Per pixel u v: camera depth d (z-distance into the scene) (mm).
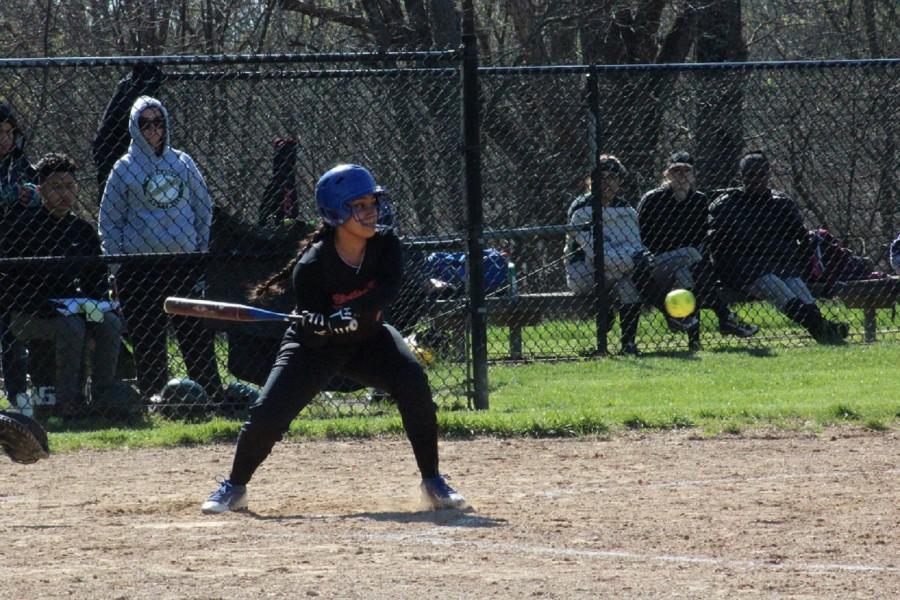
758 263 42750
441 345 37000
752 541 18062
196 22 66125
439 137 36625
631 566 16547
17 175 31688
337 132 36375
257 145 36562
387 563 16734
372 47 62719
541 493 22359
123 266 31766
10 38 61688
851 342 43688
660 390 34844
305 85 36094
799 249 43219
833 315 47062
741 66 38094
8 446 20469
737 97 46625
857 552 17344
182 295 31922
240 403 32031
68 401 31484
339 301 20031
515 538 18375
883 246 46219
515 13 66062
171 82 35125
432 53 31078
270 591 15203
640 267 41281
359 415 32312
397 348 20797
